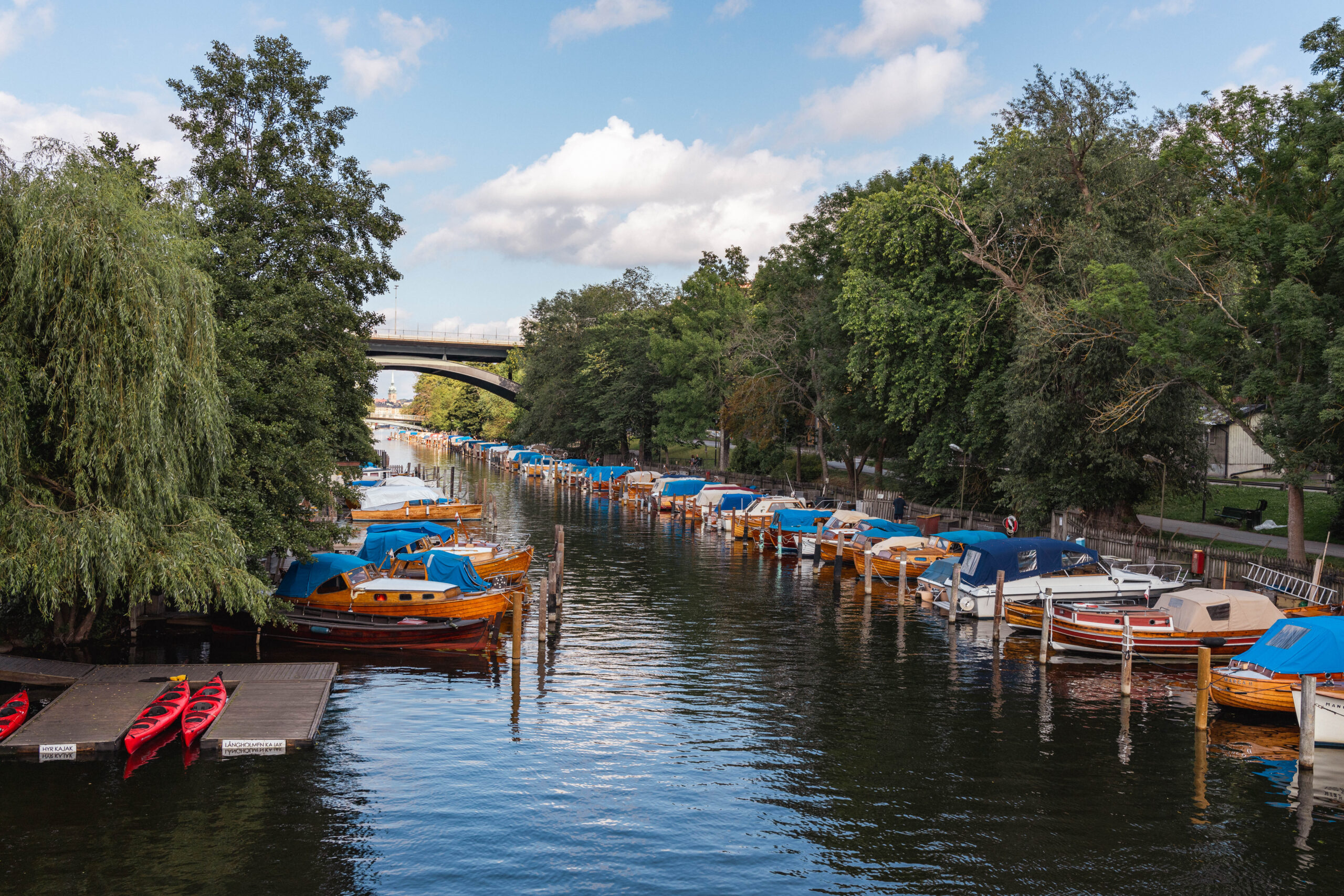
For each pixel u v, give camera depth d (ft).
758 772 60.80
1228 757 63.67
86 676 73.67
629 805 55.57
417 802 55.21
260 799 54.75
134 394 64.39
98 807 53.06
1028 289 135.33
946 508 167.94
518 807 54.80
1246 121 114.52
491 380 482.69
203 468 75.05
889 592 125.39
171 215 73.77
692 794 57.21
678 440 291.99
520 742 65.67
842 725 70.18
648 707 74.33
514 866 47.83
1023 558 105.19
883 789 58.18
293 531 88.48
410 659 87.61
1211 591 89.04
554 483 325.83
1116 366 121.70
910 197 150.92
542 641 86.17
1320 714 64.85
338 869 47.06
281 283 112.98
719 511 192.34
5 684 72.18
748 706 74.74
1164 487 127.24
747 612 112.06
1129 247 130.62
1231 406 110.32
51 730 61.36
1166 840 51.29
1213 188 128.47
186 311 69.87
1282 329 95.04
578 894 45.21
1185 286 111.04
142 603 90.63
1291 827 52.90
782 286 233.14
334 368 117.08
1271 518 148.05
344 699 74.49
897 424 172.55
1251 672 71.56
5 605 82.33
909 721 71.36
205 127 126.00
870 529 140.05
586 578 135.44
